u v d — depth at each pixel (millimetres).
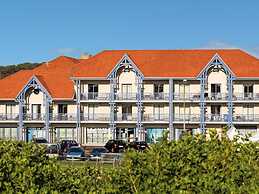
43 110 85062
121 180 10320
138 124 82562
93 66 86312
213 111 82250
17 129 85250
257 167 10078
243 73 81625
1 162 10344
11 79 90625
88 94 84062
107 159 45031
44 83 86250
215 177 9805
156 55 88250
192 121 81750
